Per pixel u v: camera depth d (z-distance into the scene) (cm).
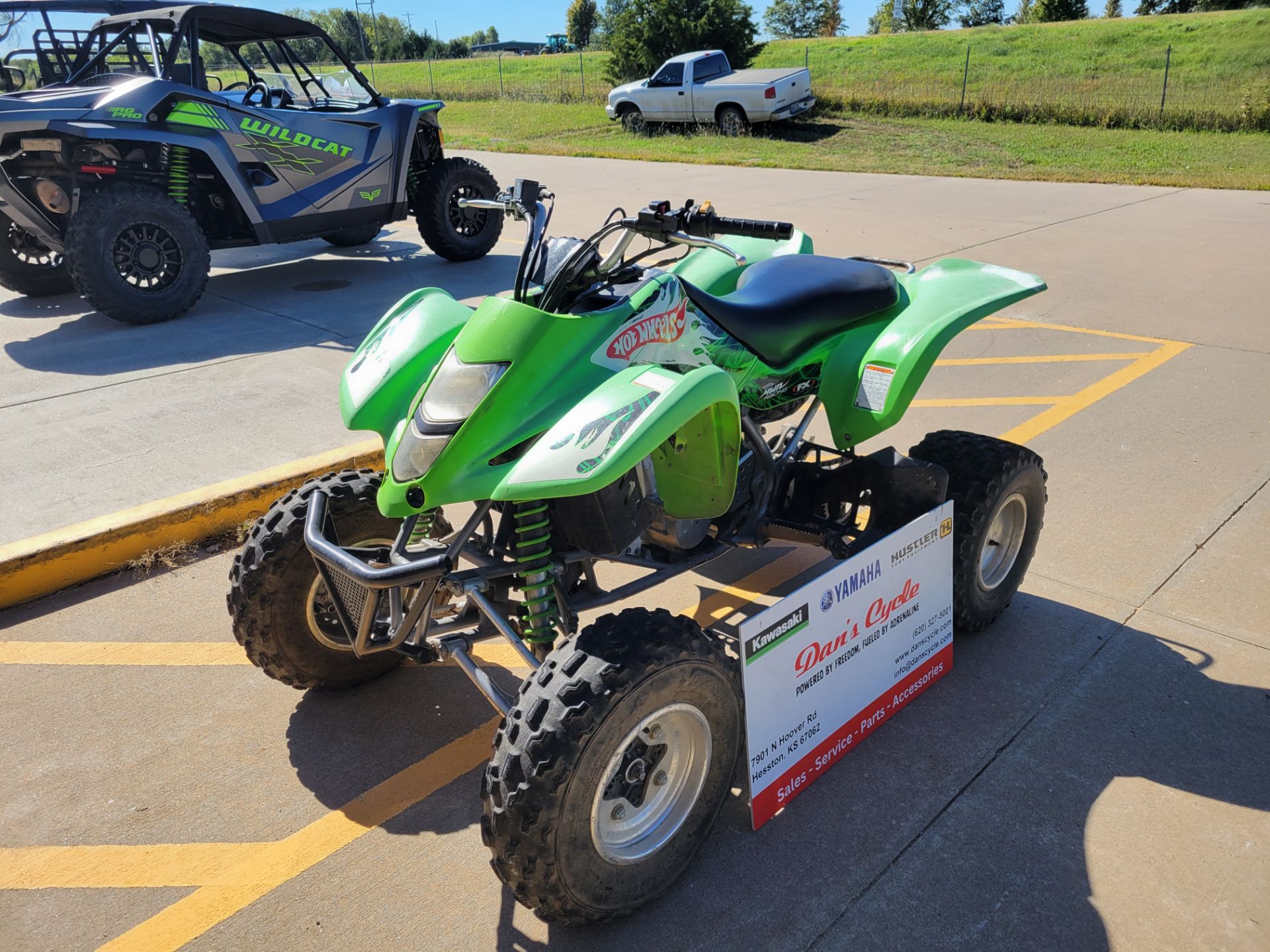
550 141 2142
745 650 241
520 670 347
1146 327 700
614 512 262
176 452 505
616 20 3064
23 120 696
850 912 240
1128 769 283
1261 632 345
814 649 265
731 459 269
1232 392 569
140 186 742
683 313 282
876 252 924
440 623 302
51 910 250
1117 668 328
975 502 319
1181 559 393
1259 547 399
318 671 319
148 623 377
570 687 214
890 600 290
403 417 285
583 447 228
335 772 297
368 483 304
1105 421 532
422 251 1048
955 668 332
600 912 230
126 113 727
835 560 414
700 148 1905
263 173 811
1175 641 341
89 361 665
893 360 319
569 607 277
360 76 890
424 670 348
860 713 289
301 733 315
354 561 250
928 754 292
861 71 3216
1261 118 2012
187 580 407
